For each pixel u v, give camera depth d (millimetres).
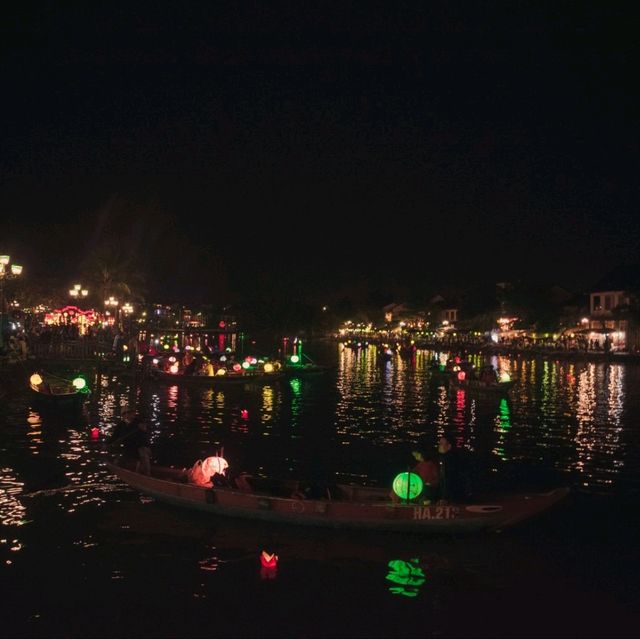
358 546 11492
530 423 26516
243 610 9211
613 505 14320
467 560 11031
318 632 8672
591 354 73562
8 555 11008
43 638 8445
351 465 18281
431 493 12188
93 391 34656
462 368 46062
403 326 147500
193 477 13750
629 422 26844
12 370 32438
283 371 45844
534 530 12547
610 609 9406
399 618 9062
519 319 97750
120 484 15109
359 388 40594
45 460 17500
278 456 19375
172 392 35438
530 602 9570
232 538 11805
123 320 74938
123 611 9148
